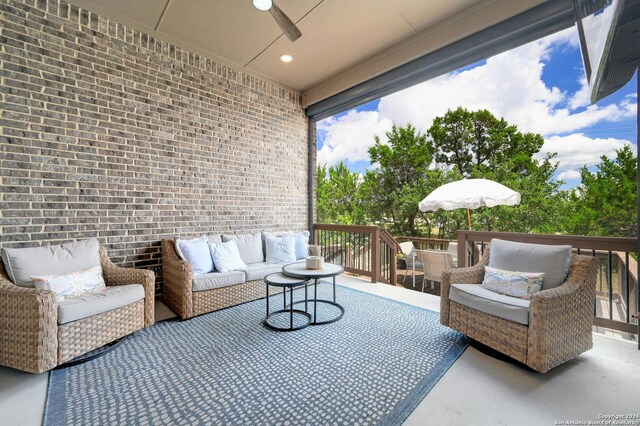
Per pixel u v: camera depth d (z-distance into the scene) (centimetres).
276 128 470
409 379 179
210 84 386
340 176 999
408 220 827
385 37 346
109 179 300
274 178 468
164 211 341
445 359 203
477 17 291
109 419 144
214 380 179
